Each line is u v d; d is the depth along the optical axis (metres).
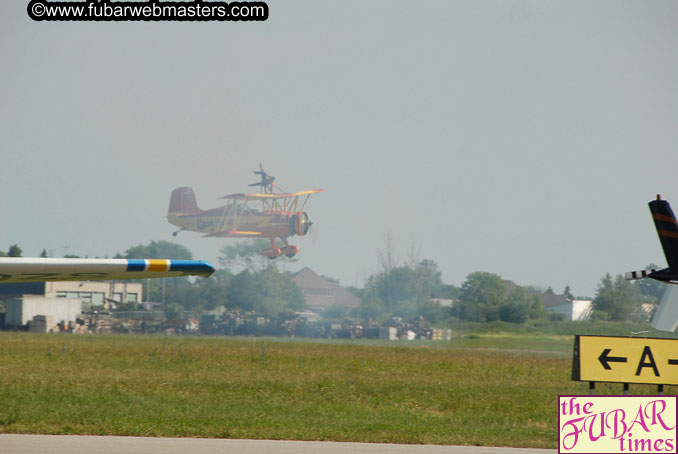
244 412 49.66
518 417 52.75
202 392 61.69
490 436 41.12
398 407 56.69
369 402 59.06
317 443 36.69
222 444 35.41
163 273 22.11
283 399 58.88
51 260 20.31
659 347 35.72
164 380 70.25
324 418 48.19
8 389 58.84
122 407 50.22
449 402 60.12
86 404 51.38
